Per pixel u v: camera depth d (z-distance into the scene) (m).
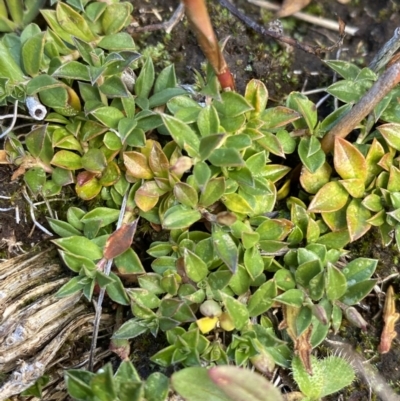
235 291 0.23
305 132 0.24
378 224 0.23
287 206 0.24
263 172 0.23
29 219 0.24
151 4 0.26
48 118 0.23
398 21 0.26
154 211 0.23
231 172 0.23
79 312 0.24
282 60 0.26
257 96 0.23
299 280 0.23
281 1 0.26
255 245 0.23
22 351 0.23
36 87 0.23
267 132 0.23
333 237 0.23
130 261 0.23
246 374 0.20
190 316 0.22
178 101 0.23
